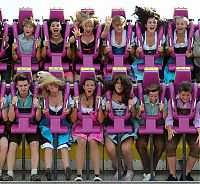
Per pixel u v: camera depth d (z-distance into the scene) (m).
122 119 18.31
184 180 18.03
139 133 18.31
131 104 18.36
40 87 18.48
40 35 20.62
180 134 18.56
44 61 20.64
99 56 20.77
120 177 18.08
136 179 18.56
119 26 20.33
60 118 18.38
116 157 18.53
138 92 18.56
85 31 20.38
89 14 20.95
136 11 20.67
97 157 18.20
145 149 18.45
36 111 18.39
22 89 18.44
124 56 20.42
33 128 18.27
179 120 18.28
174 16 21.00
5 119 18.39
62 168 18.92
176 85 18.91
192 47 20.39
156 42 20.48
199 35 20.52
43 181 17.62
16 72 19.59
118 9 20.92
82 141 18.22
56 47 20.44
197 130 18.20
